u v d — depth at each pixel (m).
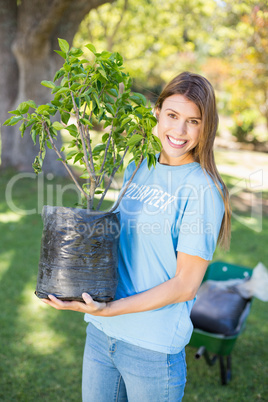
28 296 4.15
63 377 2.98
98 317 1.69
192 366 3.19
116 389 1.72
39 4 8.03
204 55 22.12
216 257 5.58
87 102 1.46
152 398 1.59
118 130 1.66
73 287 1.43
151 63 19.80
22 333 3.50
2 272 4.65
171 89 1.56
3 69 9.09
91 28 16.14
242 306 3.18
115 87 1.53
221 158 14.38
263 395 2.91
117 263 1.53
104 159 1.60
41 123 1.55
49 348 3.31
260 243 6.26
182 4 14.93
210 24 15.37
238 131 18.55
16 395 2.77
